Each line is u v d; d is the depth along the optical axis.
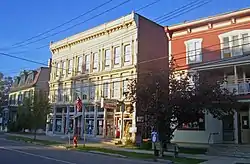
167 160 19.02
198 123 26.81
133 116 30.09
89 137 35.50
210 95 19.67
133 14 32.03
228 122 26.12
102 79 35.62
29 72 58.19
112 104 31.05
